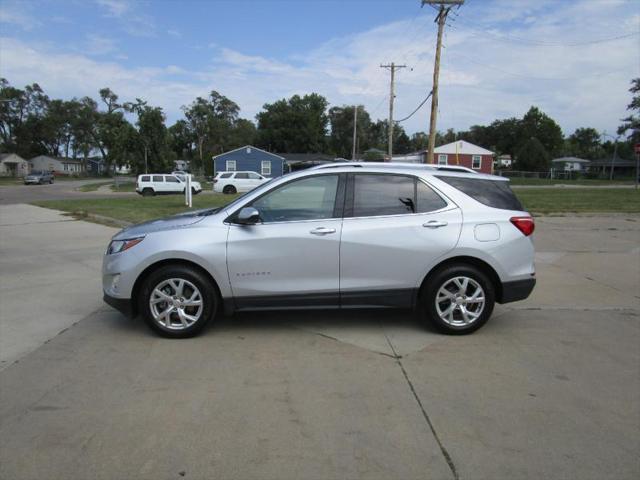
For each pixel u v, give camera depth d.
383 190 5.12
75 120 104.94
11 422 3.38
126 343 4.89
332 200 5.08
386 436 3.22
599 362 4.45
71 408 3.57
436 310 5.07
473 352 4.68
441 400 3.71
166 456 2.99
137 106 52.47
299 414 3.50
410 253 4.97
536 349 4.76
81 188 48.56
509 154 112.75
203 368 4.29
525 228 5.17
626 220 15.13
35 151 107.31
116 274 4.96
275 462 2.94
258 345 4.85
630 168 87.88
